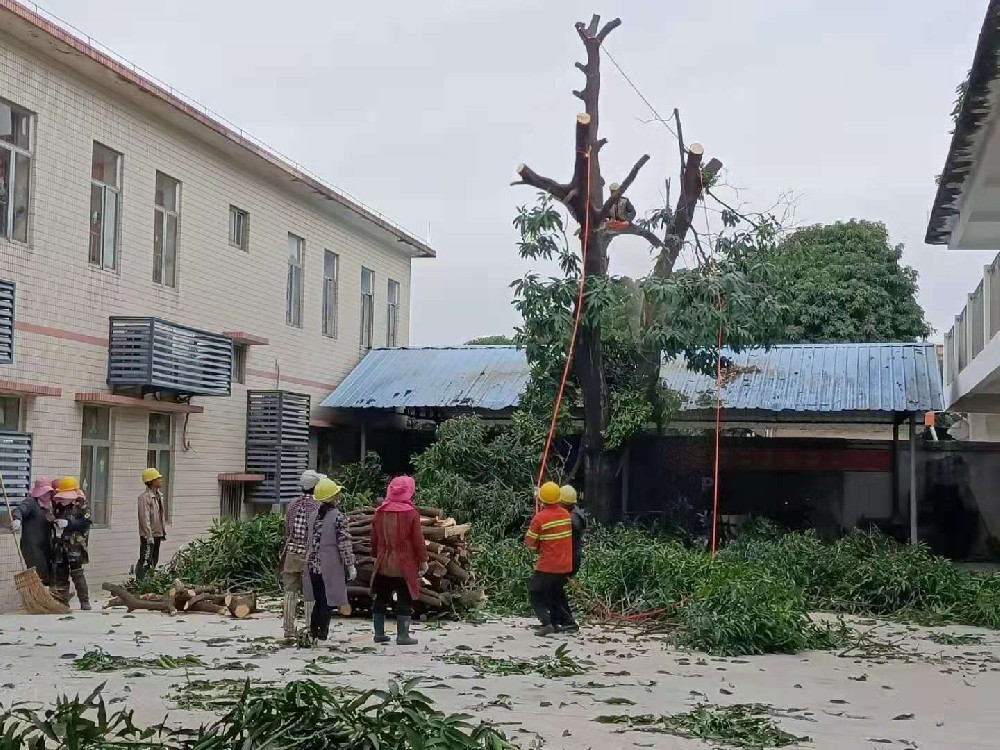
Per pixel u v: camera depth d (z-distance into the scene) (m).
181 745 7.08
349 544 13.03
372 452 26.06
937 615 16.89
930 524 24.44
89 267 18.22
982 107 13.06
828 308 36.31
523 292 21.92
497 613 16.41
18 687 9.67
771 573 17.92
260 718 6.55
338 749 6.35
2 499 16.02
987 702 9.95
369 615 15.82
